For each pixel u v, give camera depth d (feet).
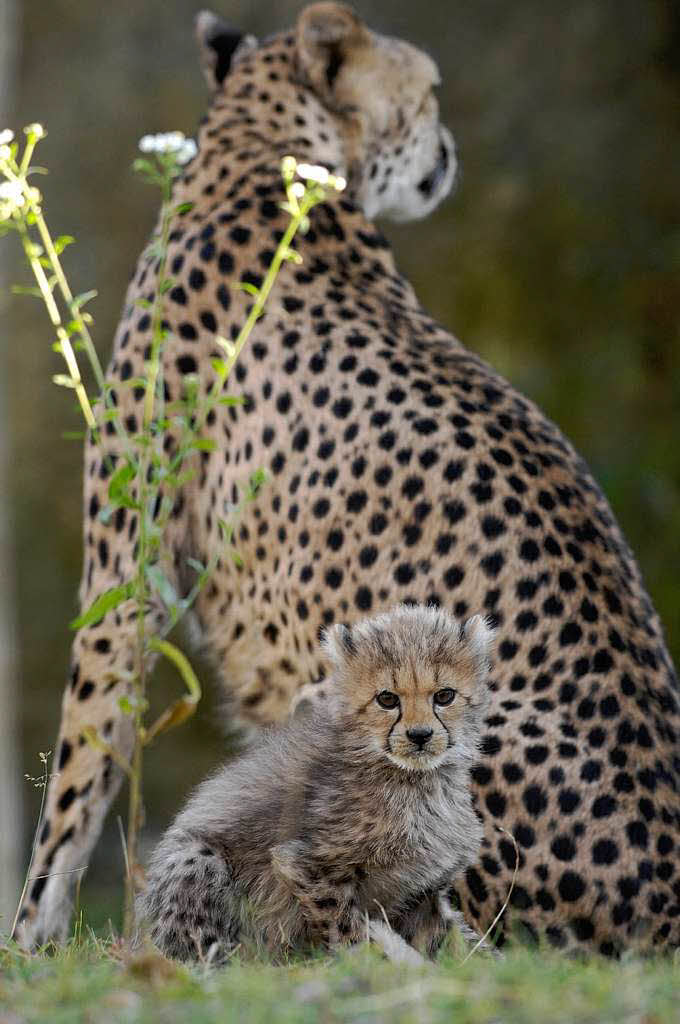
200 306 34.45
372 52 38.70
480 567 29.86
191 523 34.58
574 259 76.13
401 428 31.58
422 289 76.95
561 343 75.72
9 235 76.38
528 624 29.17
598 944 26.91
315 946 25.17
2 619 65.31
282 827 26.00
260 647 33.17
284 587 32.27
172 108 80.64
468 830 26.05
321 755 26.12
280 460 32.71
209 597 34.27
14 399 78.69
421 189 40.60
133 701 28.43
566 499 31.17
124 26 81.56
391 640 25.25
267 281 28.94
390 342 33.45
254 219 35.09
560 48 78.02
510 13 78.38
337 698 25.82
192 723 73.87
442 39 78.54
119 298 79.77
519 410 32.94
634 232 76.23
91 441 34.76
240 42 40.01
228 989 19.70
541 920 27.14
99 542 34.32
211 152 36.70
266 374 33.40
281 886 26.27
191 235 35.17
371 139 38.83
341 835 25.08
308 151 37.14
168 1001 19.39
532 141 77.56
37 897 32.65
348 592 31.12
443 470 30.86
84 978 20.89
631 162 77.05
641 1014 18.34
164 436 34.09
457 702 25.17
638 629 29.91
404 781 25.23
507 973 20.51
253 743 29.96
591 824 27.22
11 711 63.82
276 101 37.50
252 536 32.96
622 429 73.46
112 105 81.15
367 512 31.24
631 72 77.56
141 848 61.41
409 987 19.16
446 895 27.25
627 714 28.27
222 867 26.50
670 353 74.54
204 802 27.84
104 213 80.48
